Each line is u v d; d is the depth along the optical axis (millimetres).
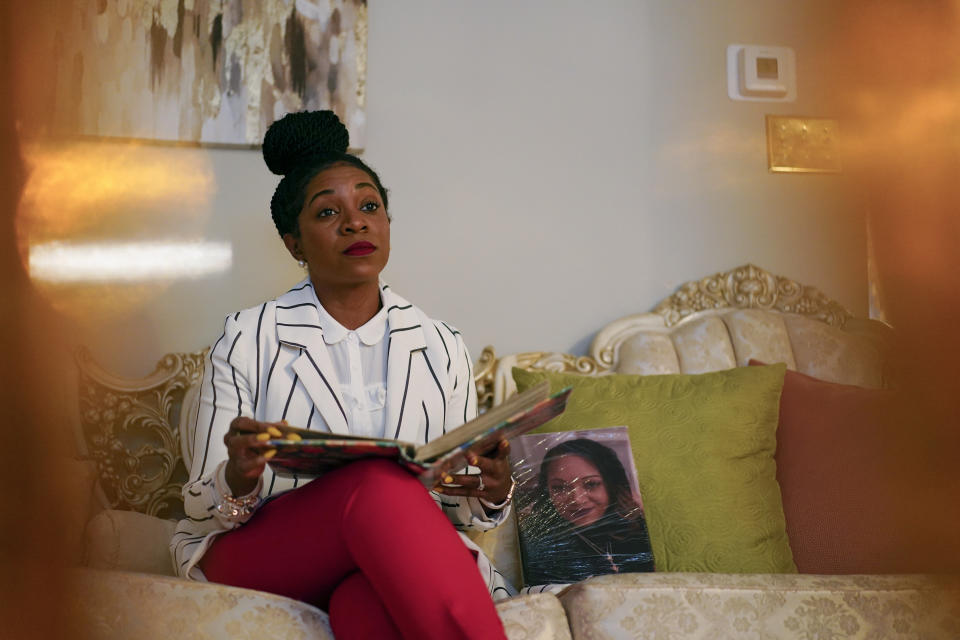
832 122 2600
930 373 1954
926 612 1271
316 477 1398
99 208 2209
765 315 2363
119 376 2107
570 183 2484
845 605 1266
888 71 2275
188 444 2086
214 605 1214
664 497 1814
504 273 2430
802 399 2002
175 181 2262
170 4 2244
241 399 1552
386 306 1680
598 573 1741
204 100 2248
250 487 1334
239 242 2287
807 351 2303
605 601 1273
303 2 2311
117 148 2230
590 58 2525
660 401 1958
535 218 2457
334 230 1615
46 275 2154
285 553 1297
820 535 1815
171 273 2246
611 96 2527
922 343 2035
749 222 2570
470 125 2439
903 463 1806
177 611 1210
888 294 2215
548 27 2508
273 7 2293
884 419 1873
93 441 2061
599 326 2465
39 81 2178
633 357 2279
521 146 2465
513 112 2467
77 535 1827
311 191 1639
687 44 2582
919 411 1865
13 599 1323
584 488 1816
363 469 1224
